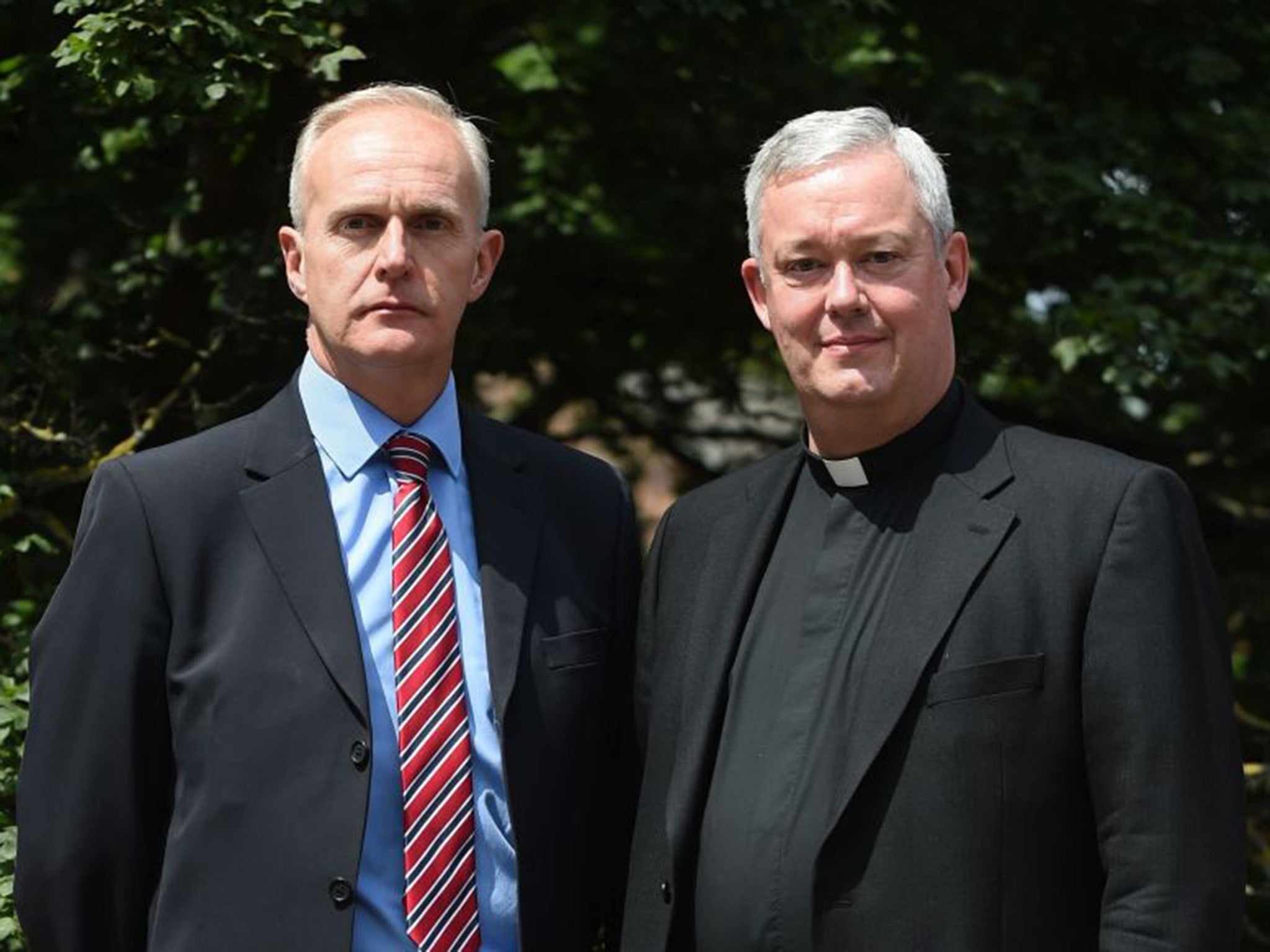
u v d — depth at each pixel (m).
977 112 7.02
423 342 3.71
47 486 6.21
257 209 6.84
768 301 3.78
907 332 3.62
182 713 3.64
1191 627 3.41
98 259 7.30
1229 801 3.37
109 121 6.94
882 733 3.41
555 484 4.09
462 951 3.59
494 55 7.26
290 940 3.50
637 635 4.04
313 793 3.56
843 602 3.66
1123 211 6.96
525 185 7.45
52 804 3.64
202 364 6.54
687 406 8.95
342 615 3.66
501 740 3.70
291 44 5.61
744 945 3.49
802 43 6.79
